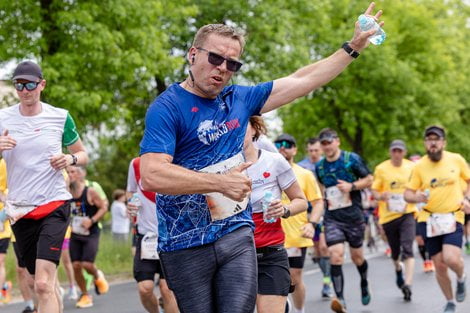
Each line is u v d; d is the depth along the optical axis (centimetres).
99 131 2278
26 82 738
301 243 915
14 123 749
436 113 3753
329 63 520
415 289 1341
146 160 467
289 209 684
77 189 1308
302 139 3800
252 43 2708
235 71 483
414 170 1067
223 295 489
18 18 1969
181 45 2700
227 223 493
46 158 750
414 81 3566
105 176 6328
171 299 866
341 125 3688
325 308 1166
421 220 1059
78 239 1302
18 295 1504
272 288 662
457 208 1037
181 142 482
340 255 1109
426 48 3800
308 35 3238
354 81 3581
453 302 1050
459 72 4394
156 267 888
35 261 775
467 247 2020
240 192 460
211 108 489
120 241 2230
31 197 747
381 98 3612
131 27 2062
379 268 1770
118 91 2378
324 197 1164
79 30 1964
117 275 1866
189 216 489
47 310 736
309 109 3609
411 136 3734
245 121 502
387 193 1333
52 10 1989
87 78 2038
